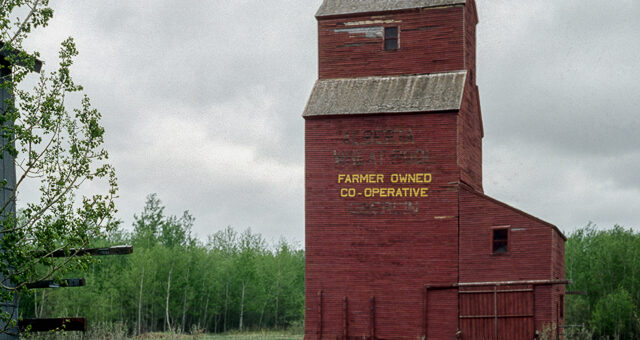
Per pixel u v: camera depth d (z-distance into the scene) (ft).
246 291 277.03
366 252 124.98
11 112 70.33
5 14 70.03
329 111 129.49
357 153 127.75
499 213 119.34
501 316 117.19
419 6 133.80
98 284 217.15
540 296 115.55
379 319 122.83
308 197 129.08
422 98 127.54
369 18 136.46
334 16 137.90
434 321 120.26
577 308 220.64
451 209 122.11
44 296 189.78
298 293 298.97
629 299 205.26
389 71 134.51
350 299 124.57
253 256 294.66
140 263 234.17
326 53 138.10
